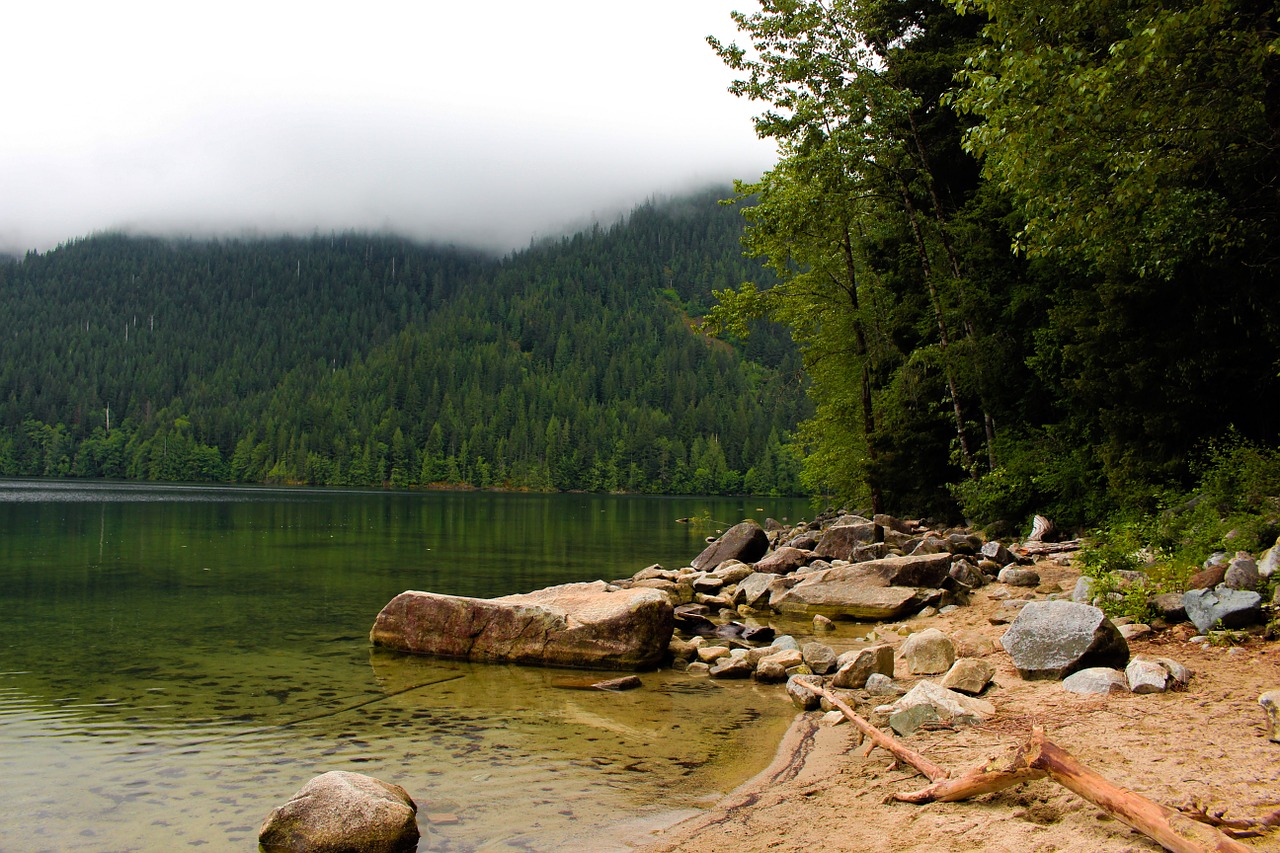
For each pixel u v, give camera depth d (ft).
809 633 46.55
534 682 35.47
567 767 24.36
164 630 47.39
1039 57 38.09
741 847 18.31
